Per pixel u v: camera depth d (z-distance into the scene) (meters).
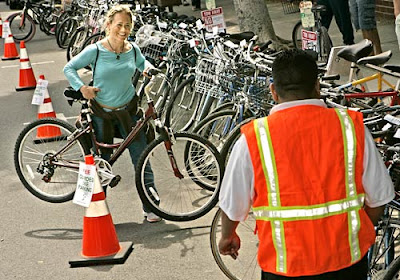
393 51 11.06
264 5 11.80
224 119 6.62
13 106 10.88
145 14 10.29
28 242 6.12
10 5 23.67
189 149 6.46
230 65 6.78
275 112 3.30
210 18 9.48
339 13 10.84
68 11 15.17
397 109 4.95
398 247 4.22
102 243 5.66
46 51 15.27
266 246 3.25
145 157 6.07
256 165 3.21
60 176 7.33
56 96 11.20
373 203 3.29
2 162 8.23
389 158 4.31
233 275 5.10
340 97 5.68
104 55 6.15
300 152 3.21
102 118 6.29
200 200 6.62
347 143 3.22
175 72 8.53
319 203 3.19
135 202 6.84
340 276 3.22
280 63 3.31
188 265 5.53
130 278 5.40
